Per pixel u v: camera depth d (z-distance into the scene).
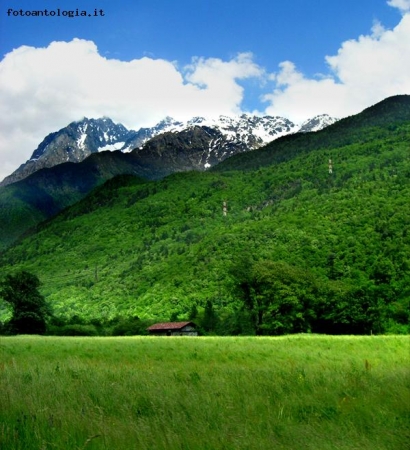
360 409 9.91
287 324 92.31
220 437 7.94
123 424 8.56
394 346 33.19
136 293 199.25
